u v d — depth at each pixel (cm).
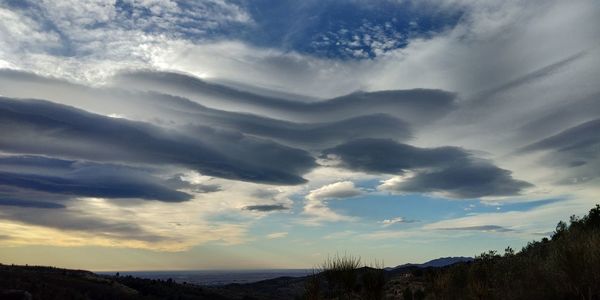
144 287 9656
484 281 2780
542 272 2327
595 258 1934
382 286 2028
